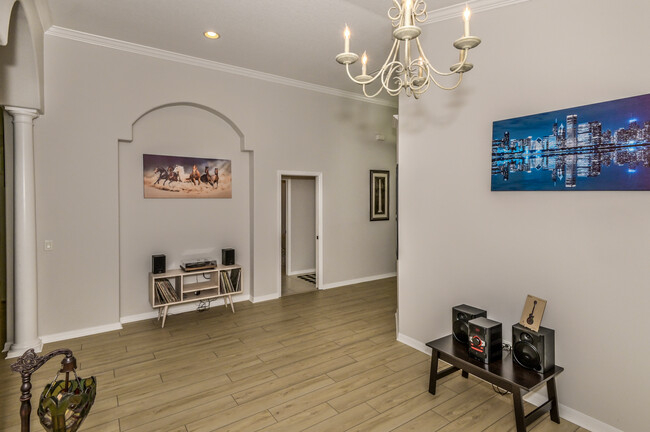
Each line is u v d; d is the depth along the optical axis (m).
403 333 3.67
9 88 3.19
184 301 4.25
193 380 2.92
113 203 3.96
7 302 3.50
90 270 3.85
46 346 3.55
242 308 4.79
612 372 2.24
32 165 3.41
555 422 2.38
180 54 4.25
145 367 3.14
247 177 5.10
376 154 6.33
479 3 2.85
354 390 2.78
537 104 2.54
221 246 4.91
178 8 3.22
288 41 3.89
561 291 2.46
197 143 4.66
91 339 3.73
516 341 2.42
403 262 3.62
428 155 3.32
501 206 2.78
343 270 6.02
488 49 2.82
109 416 2.44
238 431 2.29
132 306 4.29
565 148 2.39
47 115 3.57
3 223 3.46
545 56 2.49
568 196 2.41
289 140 5.28
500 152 2.74
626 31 2.14
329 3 3.14
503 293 2.79
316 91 5.53
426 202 3.35
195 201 4.69
